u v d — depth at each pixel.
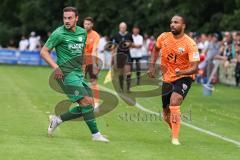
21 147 25.33
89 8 112.12
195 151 26.41
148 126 33.84
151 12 107.50
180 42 28.27
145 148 26.55
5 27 122.75
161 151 25.97
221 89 63.09
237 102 50.16
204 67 68.50
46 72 80.31
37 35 120.75
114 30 111.31
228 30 94.19
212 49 68.25
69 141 27.52
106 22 112.19
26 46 105.94
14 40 122.81
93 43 40.19
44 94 49.97
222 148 27.66
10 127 31.27
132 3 111.31
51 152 24.58
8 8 127.56
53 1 117.81
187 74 28.20
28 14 119.25
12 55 102.19
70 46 27.47
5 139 27.20
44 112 38.03
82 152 24.92
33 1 118.31
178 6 103.25
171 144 27.98
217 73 70.94
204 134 32.00
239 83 66.50
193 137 30.78
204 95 55.16
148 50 87.00
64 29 27.53
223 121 37.94
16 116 35.72
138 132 31.52
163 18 104.44
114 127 33.06
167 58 28.50
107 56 83.56
